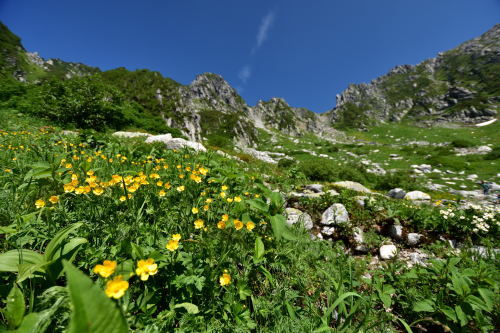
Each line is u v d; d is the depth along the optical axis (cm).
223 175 418
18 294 133
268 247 269
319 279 269
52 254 162
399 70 16088
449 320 215
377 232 462
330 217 488
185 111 5091
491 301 203
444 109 9400
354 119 10938
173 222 275
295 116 14362
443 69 13562
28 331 117
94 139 827
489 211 465
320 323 199
